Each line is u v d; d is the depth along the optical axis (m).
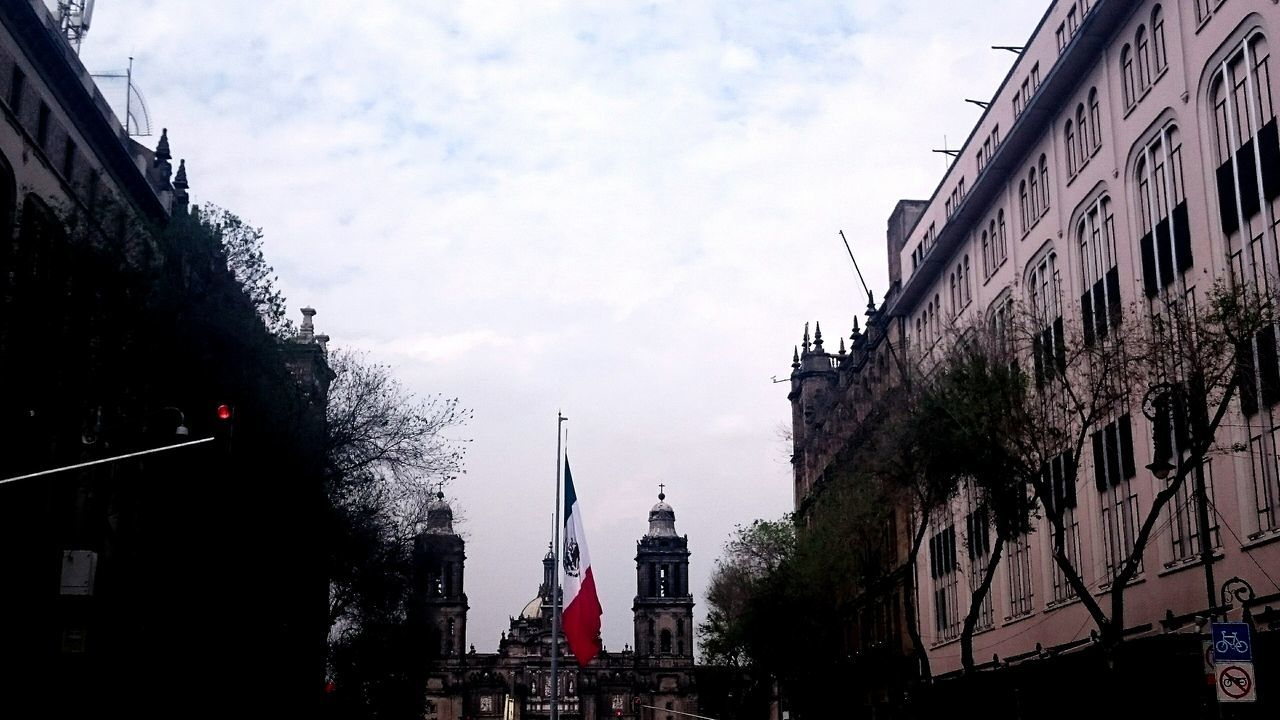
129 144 53.38
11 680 39.81
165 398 38.69
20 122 40.75
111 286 36.84
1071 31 46.28
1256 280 30.70
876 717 72.69
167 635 41.53
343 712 62.62
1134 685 38.09
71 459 39.72
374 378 52.06
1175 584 37.03
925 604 64.88
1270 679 31.41
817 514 63.09
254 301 41.91
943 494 36.75
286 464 44.66
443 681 183.38
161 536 41.34
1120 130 41.12
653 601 191.12
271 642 47.41
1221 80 34.81
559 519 48.91
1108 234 42.53
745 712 97.69
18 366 35.78
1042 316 39.12
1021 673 48.84
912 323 68.19
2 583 39.31
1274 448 31.64
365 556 55.84
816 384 94.19
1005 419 33.84
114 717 41.22
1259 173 32.28
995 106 54.84
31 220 37.88
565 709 186.00
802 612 70.38
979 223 56.56
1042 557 48.09
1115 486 41.56
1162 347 29.58
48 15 42.72
